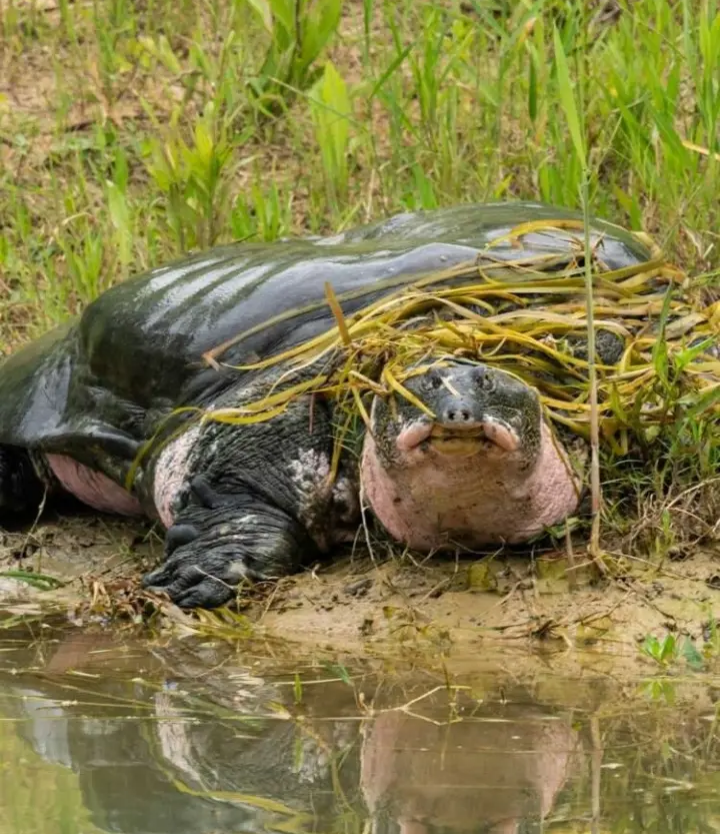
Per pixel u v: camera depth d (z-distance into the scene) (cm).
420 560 1104
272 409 1134
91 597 1132
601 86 1566
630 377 1119
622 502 1119
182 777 736
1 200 1797
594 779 721
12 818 677
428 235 1278
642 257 1234
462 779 726
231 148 1598
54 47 1988
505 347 1119
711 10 1562
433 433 993
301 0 1825
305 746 785
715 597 1009
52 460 1344
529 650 972
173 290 1247
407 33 1870
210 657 988
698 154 1508
